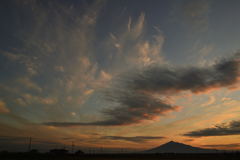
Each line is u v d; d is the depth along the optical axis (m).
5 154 84.06
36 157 79.69
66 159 73.88
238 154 133.12
